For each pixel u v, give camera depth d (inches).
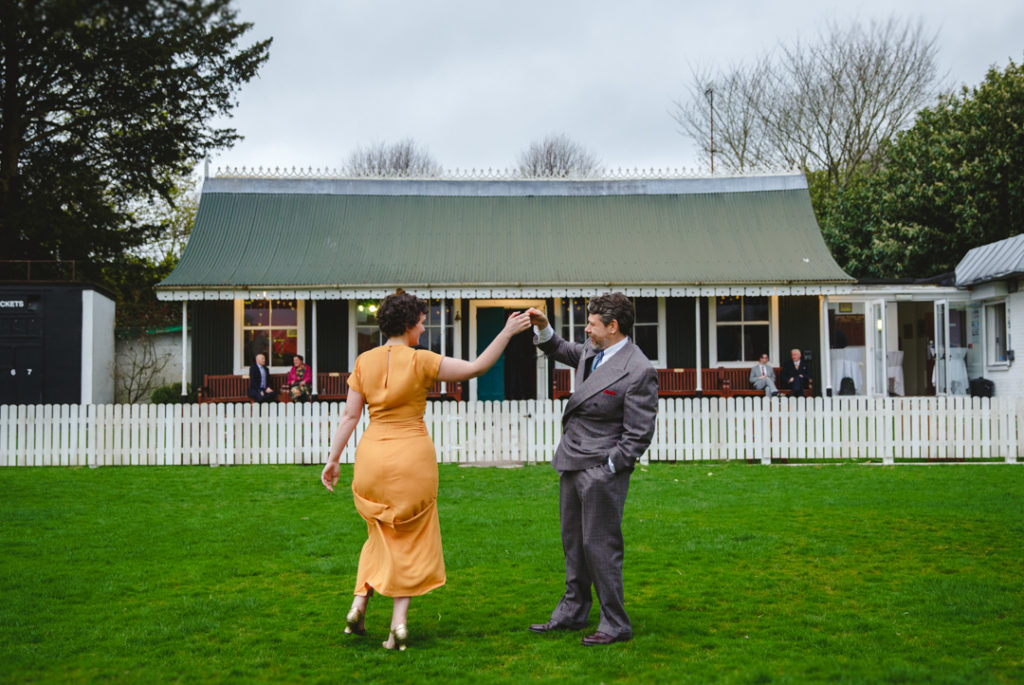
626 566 247.4
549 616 198.4
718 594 216.5
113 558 260.1
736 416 502.0
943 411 494.9
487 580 233.8
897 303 1001.5
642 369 179.9
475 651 172.1
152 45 915.4
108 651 173.6
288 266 761.0
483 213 845.8
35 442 502.0
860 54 1386.6
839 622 190.2
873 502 353.7
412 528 177.6
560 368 774.5
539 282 727.7
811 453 499.5
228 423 506.9
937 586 219.9
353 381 185.5
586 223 834.2
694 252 789.9
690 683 151.6
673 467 481.7
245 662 165.6
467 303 824.9
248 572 243.1
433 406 501.0
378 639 181.0
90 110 989.2
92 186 962.1
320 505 361.4
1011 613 196.4
